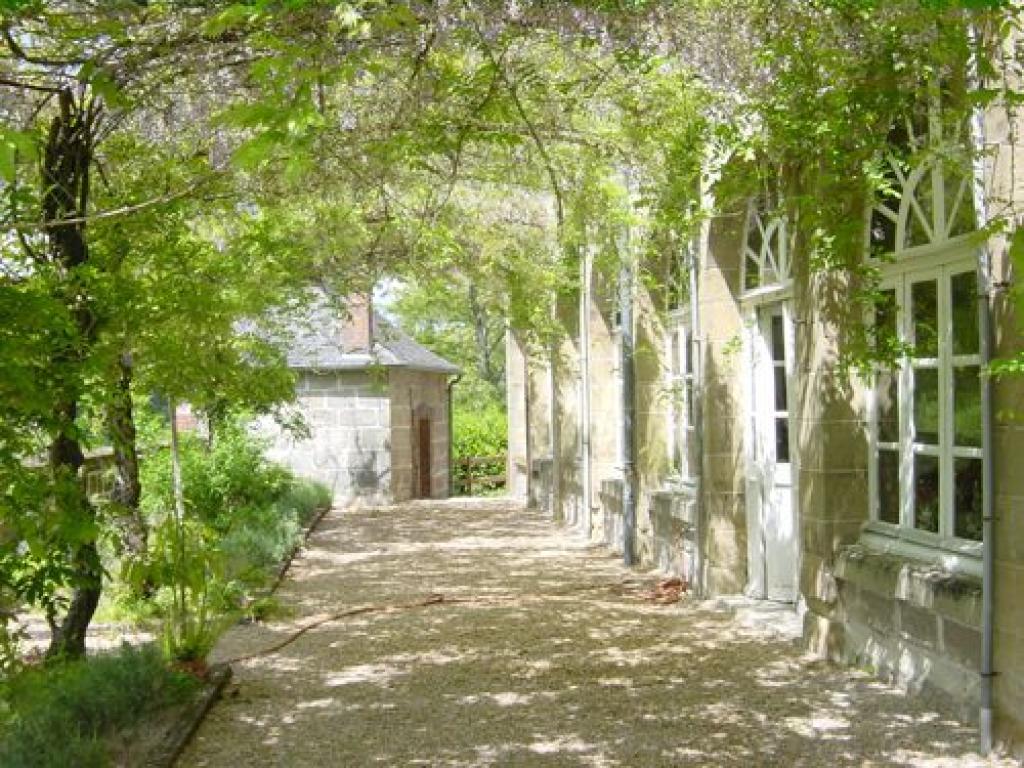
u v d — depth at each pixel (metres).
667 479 12.12
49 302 4.81
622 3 4.75
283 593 10.80
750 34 5.35
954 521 6.16
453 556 13.49
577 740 5.71
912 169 5.93
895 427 6.95
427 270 11.55
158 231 6.41
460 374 26.61
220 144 5.89
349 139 5.40
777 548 9.15
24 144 2.70
